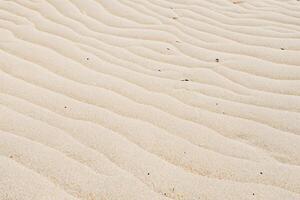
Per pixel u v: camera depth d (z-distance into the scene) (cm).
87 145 211
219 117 238
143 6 403
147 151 209
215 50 321
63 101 250
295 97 256
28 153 203
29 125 225
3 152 203
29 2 404
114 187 184
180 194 182
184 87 270
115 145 212
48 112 238
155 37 342
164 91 265
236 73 287
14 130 220
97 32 349
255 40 336
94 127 226
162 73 287
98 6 399
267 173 195
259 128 228
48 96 254
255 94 262
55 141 213
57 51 314
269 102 252
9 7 393
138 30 354
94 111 240
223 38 341
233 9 402
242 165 200
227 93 263
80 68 291
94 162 199
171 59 307
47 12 384
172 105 249
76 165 197
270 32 350
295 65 294
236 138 221
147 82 275
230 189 185
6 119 229
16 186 183
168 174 193
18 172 191
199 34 348
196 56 312
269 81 276
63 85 268
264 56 309
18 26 356
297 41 331
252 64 297
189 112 243
